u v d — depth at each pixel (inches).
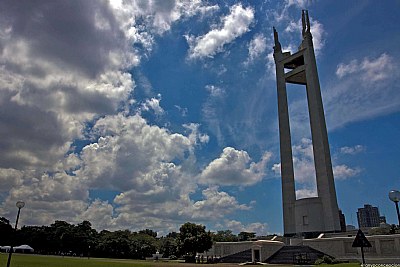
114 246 4106.8
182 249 2546.8
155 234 6348.4
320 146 2822.3
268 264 1962.4
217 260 2369.6
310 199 2694.4
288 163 2982.3
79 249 4416.8
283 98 3218.5
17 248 3996.1
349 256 1942.7
